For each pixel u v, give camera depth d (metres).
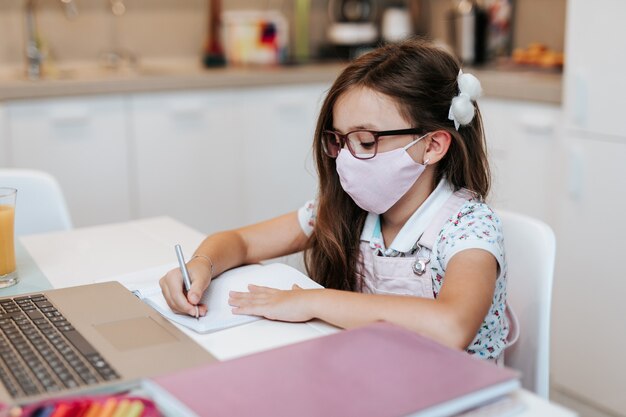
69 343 0.93
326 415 0.72
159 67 3.38
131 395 0.81
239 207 3.20
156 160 2.99
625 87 2.13
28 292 1.14
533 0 3.21
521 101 2.57
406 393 0.76
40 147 2.77
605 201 2.24
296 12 3.64
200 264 1.19
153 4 3.44
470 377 0.79
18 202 1.70
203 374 0.80
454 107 1.20
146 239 1.50
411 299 1.01
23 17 3.18
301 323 1.04
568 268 2.38
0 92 2.65
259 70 3.22
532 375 1.29
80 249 1.44
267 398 0.75
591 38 2.20
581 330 2.36
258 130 3.15
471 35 3.19
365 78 1.18
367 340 0.89
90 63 3.36
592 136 2.24
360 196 1.23
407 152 1.19
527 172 2.59
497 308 1.20
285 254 1.45
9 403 0.77
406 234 1.23
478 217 1.18
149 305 1.09
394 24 3.54
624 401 2.26
